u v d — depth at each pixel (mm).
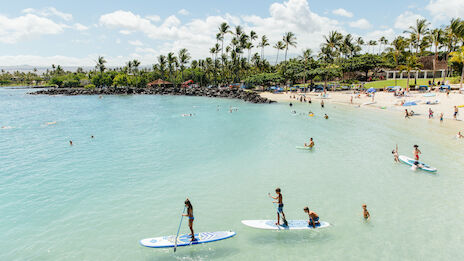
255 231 13102
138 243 12289
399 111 49688
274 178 19828
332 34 89438
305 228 13016
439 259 10758
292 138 32469
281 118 48000
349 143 29219
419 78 97000
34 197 17375
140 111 63250
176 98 99062
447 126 35688
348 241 12086
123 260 11180
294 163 23156
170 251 11688
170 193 17641
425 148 26016
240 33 117062
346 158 24047
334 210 14820
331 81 120312
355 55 120750
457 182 17922
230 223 13812
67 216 14914
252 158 24922
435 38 71938
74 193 17906
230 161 24219
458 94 56312
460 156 23188
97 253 11656
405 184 17984
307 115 50406
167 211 15242
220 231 12914
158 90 121750
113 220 14352
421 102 53219
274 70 140000
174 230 13266
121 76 143500
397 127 36406
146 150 28516
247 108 63844
